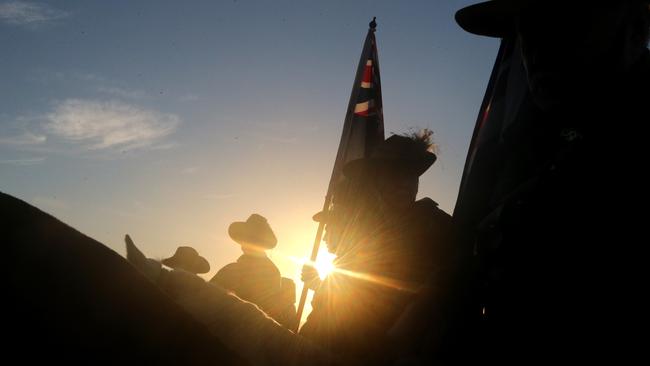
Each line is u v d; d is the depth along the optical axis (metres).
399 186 3.30
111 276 0.89
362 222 3.29
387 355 1.40
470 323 1.34
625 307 1.06
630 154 1.10
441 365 1.26
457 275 1.38
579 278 1.11
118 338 0.85
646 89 1.15
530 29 1.24
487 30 1.72
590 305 1.10
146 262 1.28
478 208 1.53
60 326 0.82
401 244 3.04
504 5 1.62
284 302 5.18
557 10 1.21
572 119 1.22
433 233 3.02
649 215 1.07
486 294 1.29
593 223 1.11
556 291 1.14
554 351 1.13
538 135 1.33
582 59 1.20
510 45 1.66
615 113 1.16
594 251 1.10
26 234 0.85
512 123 1.41
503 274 1.23
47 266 0.84
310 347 1.34
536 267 1.17
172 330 0.91
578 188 1.14
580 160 1.16
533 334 1.16
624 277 1.07
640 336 1.05
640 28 1.22
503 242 1.25
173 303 0.94
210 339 0.94
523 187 1.25
